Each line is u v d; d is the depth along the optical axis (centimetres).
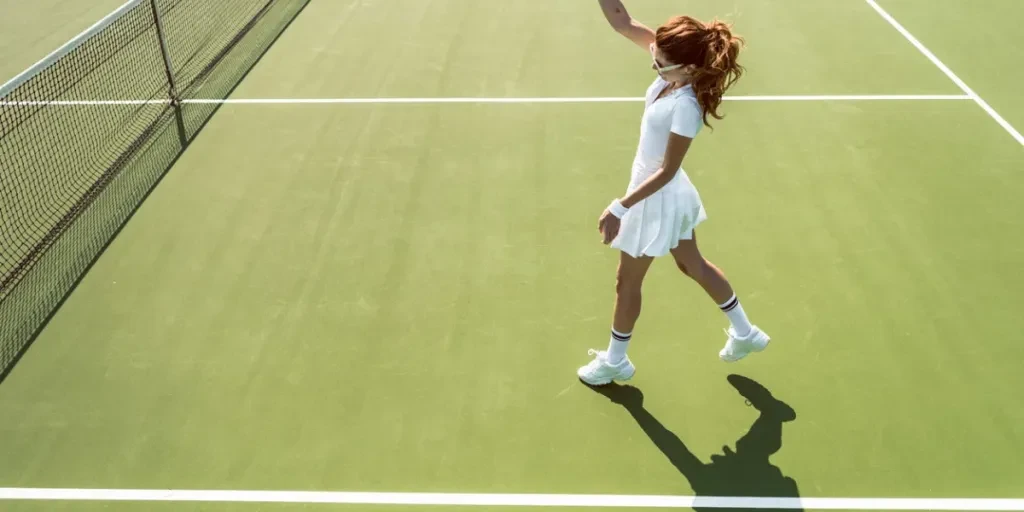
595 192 541
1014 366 400
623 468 355
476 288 459
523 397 390
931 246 484
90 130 622
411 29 782
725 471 353
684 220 350
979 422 371
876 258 476
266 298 454
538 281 464
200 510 339
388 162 576
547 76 691
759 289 454
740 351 388
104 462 360
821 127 611
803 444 364
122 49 748
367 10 827
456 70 704
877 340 418
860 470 351
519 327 432
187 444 368
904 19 796
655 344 420
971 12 811
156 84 687
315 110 644
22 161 586
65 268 478
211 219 519
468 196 539
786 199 530
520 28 782
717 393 390
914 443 362
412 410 384
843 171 559
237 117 634
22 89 680
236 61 724
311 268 476
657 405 385
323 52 738
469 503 341
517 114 635
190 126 623
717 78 314
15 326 436
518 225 510
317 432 373
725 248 486
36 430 375
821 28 777
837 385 392
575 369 406
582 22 794
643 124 337
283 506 340
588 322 435
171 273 473
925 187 540
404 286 461
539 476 352
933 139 594
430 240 498
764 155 578
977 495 340
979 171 556
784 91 662
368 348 419
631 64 711
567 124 621
